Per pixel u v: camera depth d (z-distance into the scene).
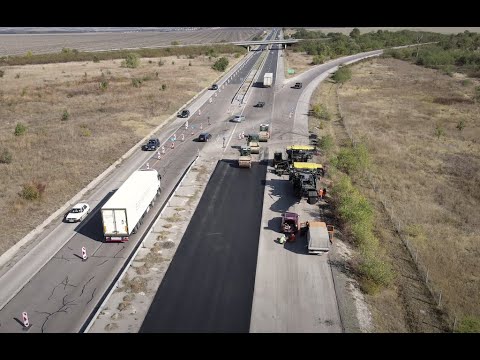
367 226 34.59
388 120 72.62
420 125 69.69
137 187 36.28
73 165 48.72
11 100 79.69
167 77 106.75
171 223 36.41
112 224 32.84
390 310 26.66
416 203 41.72
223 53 163.38
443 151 57.44
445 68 126.62
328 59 147.38
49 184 43.25
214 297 27.19
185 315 25.58
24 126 60.50
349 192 40.53
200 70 119.56
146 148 55.34
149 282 28.58
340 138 62.34
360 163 49.09
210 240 33.84
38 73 111.56
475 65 133.12
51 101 80.12
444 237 35.75
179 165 50.41
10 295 27.36
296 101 84.25
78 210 36.94
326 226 33.38
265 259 31.42
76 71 115.88
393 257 32.44
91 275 29.48
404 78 112.88
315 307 26.47
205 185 44.47
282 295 27.50
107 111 74.00
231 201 40.81
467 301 27.72
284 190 43.53
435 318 26.05
